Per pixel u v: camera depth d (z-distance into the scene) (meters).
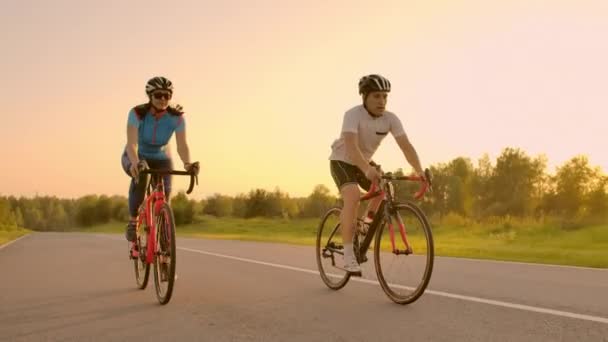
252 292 5.59
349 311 4.52
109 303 4.96
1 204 71.12
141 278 5.87
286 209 109.00
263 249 12.30
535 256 10.38
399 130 5.33
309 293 5.50
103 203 166.88
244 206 107.19
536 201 44.06
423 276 4.61
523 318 4.17
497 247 13.88
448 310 4.52
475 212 47.16
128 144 5.31
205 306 4.78
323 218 6.16
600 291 5.53
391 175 5.07
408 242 4.80
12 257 10.48
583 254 10.28
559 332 3.71
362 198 5.41
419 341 3.50
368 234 5.35
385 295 5.34
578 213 36.62
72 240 19.39
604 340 3.48
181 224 85.06
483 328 3.84
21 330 3.93
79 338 3.68
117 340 3.62
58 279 6.72
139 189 5.63
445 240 18.73
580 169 41.25
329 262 5.96
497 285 5.99
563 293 5.40
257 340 3.57
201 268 7.94
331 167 5.57
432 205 51.03
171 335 3.73
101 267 8.22
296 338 3.61
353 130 5.10
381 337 3.61
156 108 5.40
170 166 5.85
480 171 47.81
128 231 5.80
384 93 5.11
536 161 44.75
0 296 5.39
